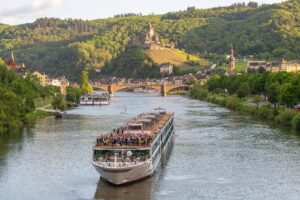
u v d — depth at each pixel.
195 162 132.00
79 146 158.12
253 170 122.25
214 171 121.81
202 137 174.75
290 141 161.25
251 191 104.81
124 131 132.88
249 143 159.12
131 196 101.31
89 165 129.25
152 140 117.25
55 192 104.94
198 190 105.56
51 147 156.38
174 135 180.62
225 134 180.62
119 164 106.12
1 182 113.06
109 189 106.44
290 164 127.81
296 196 101.25
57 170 124.06
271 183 110.69
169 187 107.88
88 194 103.12
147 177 113.69
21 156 141.50
